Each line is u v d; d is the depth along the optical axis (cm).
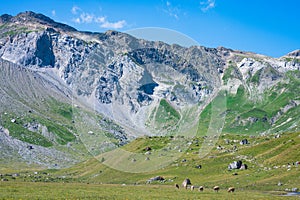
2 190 5884
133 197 5594
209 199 5878
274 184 10412
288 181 10531
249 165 13138
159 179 12438
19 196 4872
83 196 5384
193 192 7519
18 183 8744
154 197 5762
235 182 11281
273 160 12925
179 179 12294
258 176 11600
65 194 5656
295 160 12369
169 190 8025
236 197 6594
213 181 11756
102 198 5166
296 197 7262
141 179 12988
